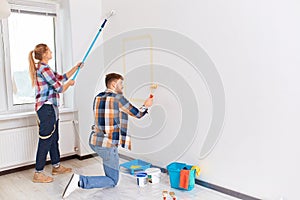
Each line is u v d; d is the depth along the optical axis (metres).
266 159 2.41
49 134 3.16
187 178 2.76
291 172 2.27
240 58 2.51
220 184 2.77
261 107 2.41
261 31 2.35
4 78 3.48
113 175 2.79
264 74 2.37
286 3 2.19
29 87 3.67
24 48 3.62
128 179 3.15
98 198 2.71
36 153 3.38
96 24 3.95
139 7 3.41
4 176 3.36
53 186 3.04
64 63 3.94
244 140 2.55
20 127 3.43
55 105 3.22
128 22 3.58
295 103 2.21
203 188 2.87
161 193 2.78
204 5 2.73
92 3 3.91
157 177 3.05
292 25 2.17
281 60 2.26
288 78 2.23
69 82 3.36
